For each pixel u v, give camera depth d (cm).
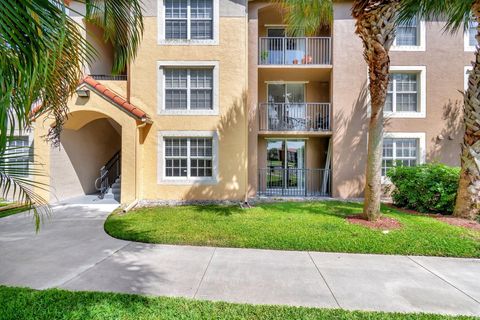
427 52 1194
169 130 1096
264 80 1355
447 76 1193
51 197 1060
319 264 489
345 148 1190
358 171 1185
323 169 1277
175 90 1111
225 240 609
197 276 433
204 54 1093
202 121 1096
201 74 1110
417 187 914
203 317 311
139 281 413
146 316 310
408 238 614
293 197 1195
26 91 279
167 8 1099
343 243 587
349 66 1193
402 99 1220
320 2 746
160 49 1093
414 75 1219
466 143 790
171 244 591
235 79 1095
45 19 268
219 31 1095
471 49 1194
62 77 414
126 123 1032
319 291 389
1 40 250
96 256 517
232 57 1095
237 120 1098
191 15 1099
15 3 249
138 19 526
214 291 384
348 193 1184
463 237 621
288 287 400
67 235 657
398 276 443
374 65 730
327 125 1266
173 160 1115
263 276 437
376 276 442
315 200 1144
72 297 352
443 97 1194
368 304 355
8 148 414
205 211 920
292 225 728
